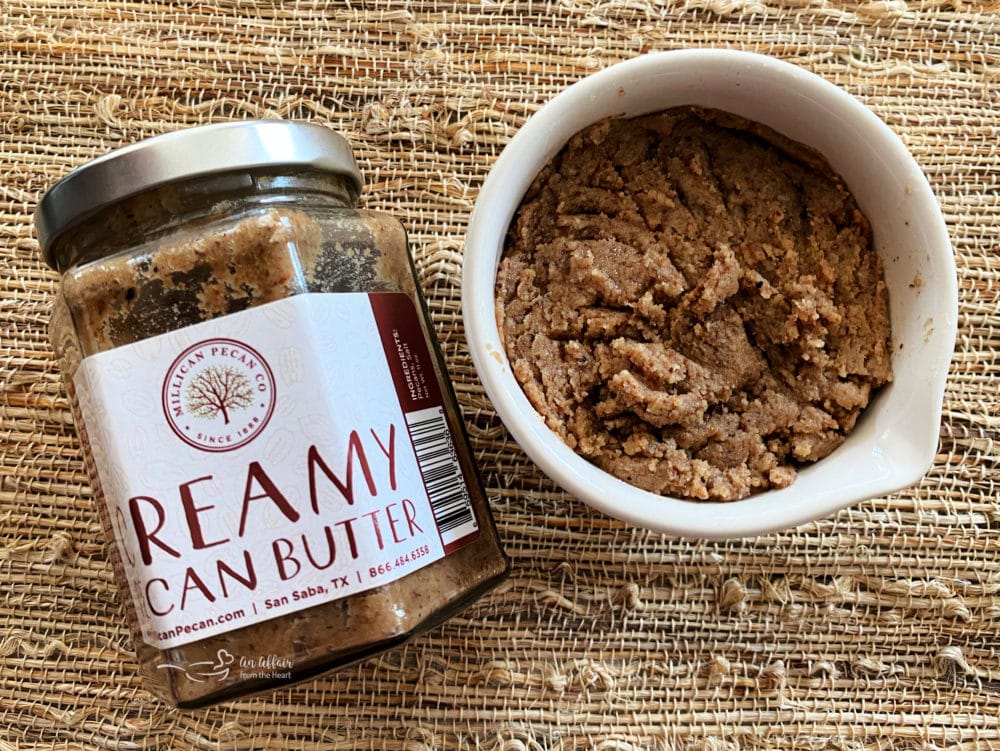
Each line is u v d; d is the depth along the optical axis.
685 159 0.17
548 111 0.16
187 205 0.15
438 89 0.20
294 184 0.15
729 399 0.17
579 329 0.16
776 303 0.17
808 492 0.15
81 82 0.20
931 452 0.15
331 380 0.14
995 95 0.21
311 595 0.14
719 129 0.17
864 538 0.20
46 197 0.15
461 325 0.20
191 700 0.15
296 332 0.14
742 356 0.17
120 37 0.20
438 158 0.20
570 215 0.17
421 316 0.17
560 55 0.21
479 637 0.20
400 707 0.19
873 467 0.16
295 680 0.15
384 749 0.19
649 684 0.19
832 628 0.20
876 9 0.21
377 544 0.14
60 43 0.20
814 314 0.16
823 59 0.21
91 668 0.19
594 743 0.19
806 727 0.19
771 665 0.20
